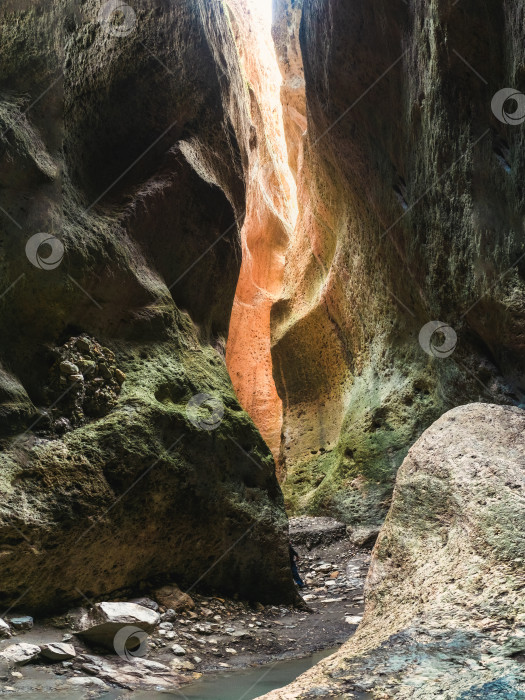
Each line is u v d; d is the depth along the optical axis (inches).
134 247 223.3
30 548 152.3
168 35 256.7
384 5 264.8
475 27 207.0
